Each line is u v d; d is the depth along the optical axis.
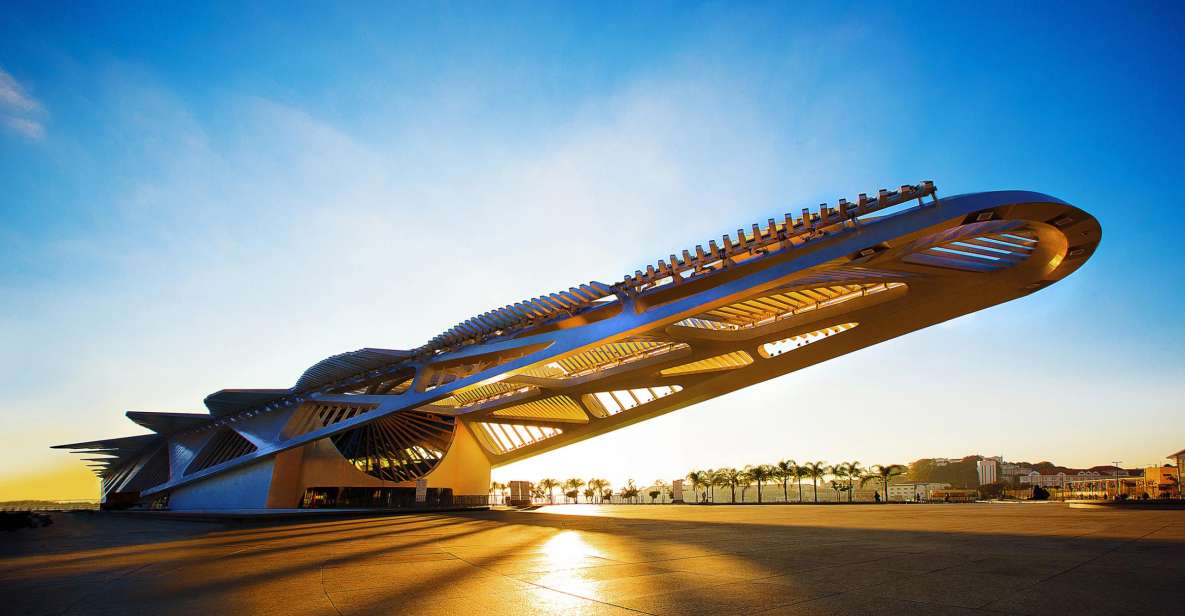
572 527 17.61
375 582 7.05
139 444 45.41
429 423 39.75
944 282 19.94
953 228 16.78
